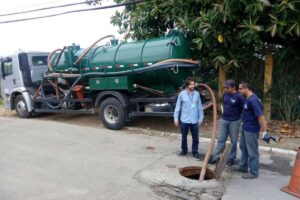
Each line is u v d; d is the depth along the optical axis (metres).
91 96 10.44
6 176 5.93
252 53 10.03
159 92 9.44
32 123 11.16
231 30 9.20
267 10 8.21
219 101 10.57
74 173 6.05
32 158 6.99
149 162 6.57
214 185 5.26
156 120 10.74
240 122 6.32
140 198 5.04
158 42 9.04
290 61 9.70
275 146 7.77
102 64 9.86
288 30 7.96
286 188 5.33
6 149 7.73
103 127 10.20
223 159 5.72
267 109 9.96
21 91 12.07
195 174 6.04
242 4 8.24
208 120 10.34
